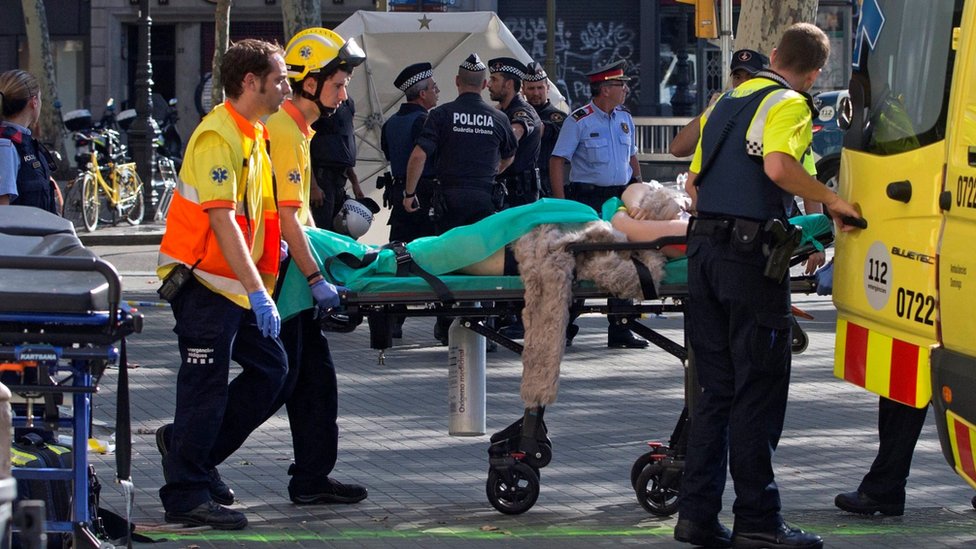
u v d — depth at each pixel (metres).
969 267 7.43
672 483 9.09
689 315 8.50
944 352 7.71
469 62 14.84
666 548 8.42
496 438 9.28
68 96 51.75
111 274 6.56
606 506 9.55
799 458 11.20
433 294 8.82
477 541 8.55
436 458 11.12
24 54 51.84
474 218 14.84
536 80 17.31
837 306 9.16
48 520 7.16
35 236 7.45
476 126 14.80
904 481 9.26
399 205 16.30
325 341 9.48
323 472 9.52
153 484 10.02
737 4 45.53
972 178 7.45
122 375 6.97
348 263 9.00
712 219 8.10
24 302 6.57
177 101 49.81
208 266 8.43
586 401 13.63
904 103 8.41
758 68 10.28
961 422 7.50
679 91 50.50
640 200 8.87
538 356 8.81
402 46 23.02
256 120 8.55
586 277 8.79
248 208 8.50
